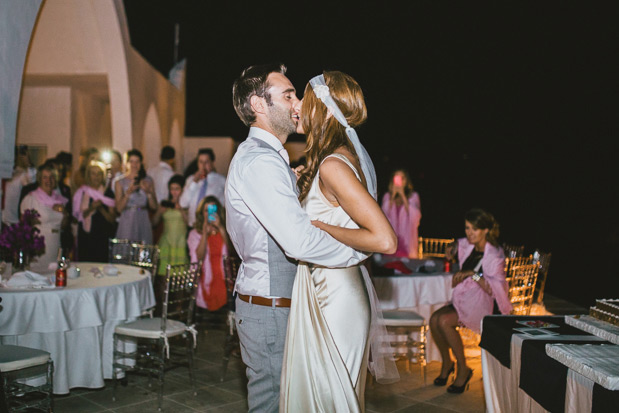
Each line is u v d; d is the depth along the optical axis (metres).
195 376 4.43
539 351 2.41
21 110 8.27
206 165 6.74
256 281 2.06
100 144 9.81
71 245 6.21
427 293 4.72
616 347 2.34
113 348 3.98
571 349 2.28
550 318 3.06
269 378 2.05
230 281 4.41
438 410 3.77
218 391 4.11
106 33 7.20
